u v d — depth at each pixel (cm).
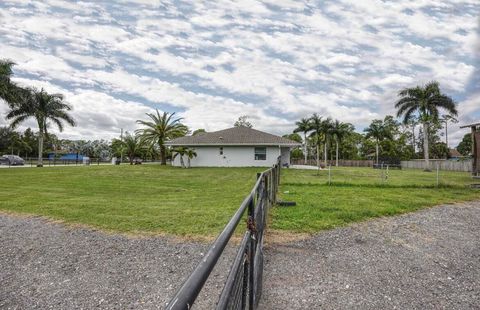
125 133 4503
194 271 96
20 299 305
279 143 2789
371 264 410
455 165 3862
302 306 296
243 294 185
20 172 2006
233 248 454
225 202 849
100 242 485
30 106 3127
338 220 644
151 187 1234
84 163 4150
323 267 397
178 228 560
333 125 4250
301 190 1148
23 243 481
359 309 292
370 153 6278
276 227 584
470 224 646
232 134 3064
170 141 3036
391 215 720
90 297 309
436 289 336
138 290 325
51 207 754
